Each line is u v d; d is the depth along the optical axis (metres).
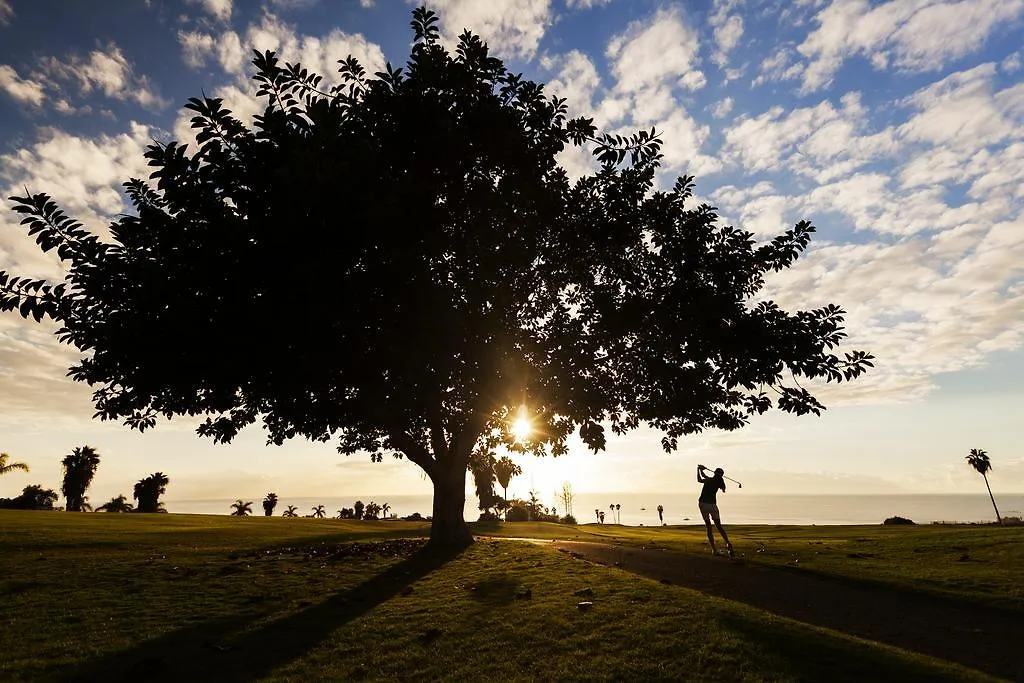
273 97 11.23
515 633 8.37
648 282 16.09
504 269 13.84
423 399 15.20
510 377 14.77
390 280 11.45
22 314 11.25
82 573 14.52
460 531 19.22
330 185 9.55
